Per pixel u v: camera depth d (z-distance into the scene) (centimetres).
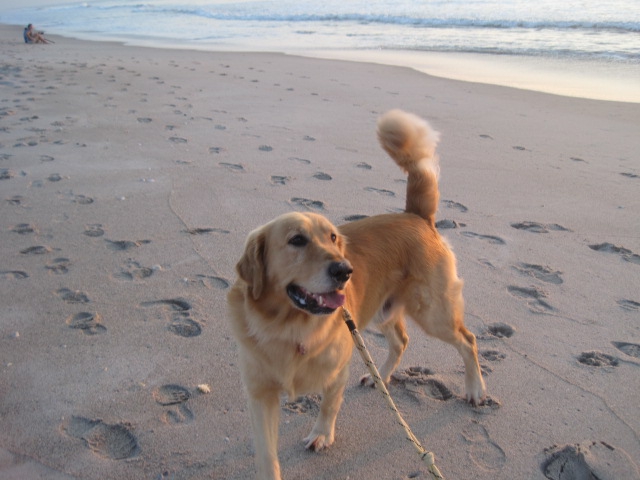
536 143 377
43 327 180
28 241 231
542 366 170
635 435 145
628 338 182
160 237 238
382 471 137
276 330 130
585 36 829
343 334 138
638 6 1101
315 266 125
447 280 164
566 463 138
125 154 339
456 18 1084
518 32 909
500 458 139
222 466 135
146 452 137
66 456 135
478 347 179
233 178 303
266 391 133
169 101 476
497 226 258
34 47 942
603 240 245
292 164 327
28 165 316
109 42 1034
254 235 133
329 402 142
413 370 172
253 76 604
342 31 1055
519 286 211
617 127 409
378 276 156
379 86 548
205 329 181
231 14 1529
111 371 162
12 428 142
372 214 263
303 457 140
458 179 314
